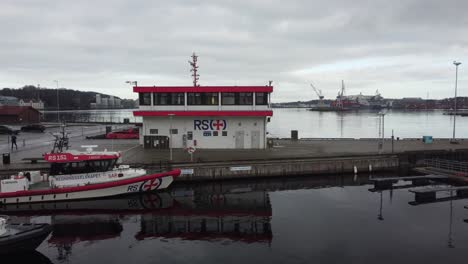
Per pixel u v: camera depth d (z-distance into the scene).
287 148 41.38
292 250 18.50
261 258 17.58
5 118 79.94
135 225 22.48
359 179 34.34
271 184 32.53
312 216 23.81
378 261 17.25
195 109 40.31
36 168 29.48
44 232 18.50
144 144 40.41
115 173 27.55
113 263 17.23
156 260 17.47
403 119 178.50
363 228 21.55
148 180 27.97
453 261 17.27
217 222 22.92
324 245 19.09
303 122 150.12
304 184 32.59
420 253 18.12
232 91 39.66
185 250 18.67
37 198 25.73
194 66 48.34
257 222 22.80
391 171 36.97
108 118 153.62
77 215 24.20
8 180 25.30
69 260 17.61
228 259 17.50
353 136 84.62
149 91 39.84
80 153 27.03
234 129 40.53
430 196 27.70
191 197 28.52
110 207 25.89
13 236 17.52
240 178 33.31
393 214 24.11
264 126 40.47
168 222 23.00
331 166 35.47
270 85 40.44
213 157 35.12
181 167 32.09
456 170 34.53
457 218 23.28
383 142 46.91
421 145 43.97
